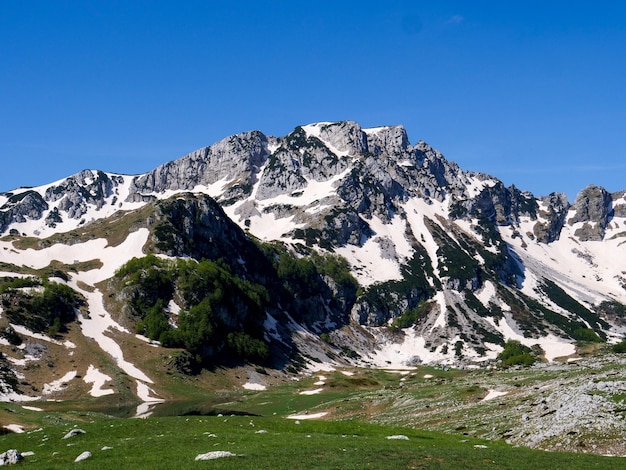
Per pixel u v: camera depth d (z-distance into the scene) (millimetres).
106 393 150375
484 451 52406
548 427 64750
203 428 69250
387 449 52094
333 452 50312
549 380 108938
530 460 48219
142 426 70438
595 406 65125
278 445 54281
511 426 73750
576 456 50188
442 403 103125
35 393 145875
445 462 47094
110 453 53875
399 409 107688
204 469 44500
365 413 113312
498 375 147250
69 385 153750
